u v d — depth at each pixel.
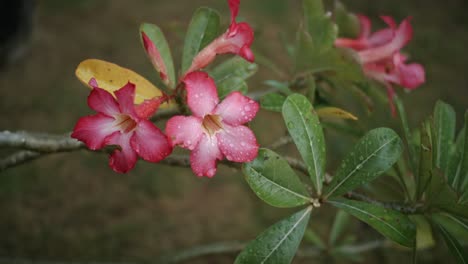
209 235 1.26
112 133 0.37
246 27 0.40
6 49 1.56
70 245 1.19
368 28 0.55
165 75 0.42
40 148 0.41
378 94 0.53
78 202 1.28
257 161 0.39
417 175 0.46
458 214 0.42
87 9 1.86
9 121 1.41
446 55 1.91
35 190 1.29
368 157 0.42
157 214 1.29
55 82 1.56
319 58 0.50
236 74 0.45
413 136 0.53
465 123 0.45
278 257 0.39
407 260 1.25
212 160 0.36
